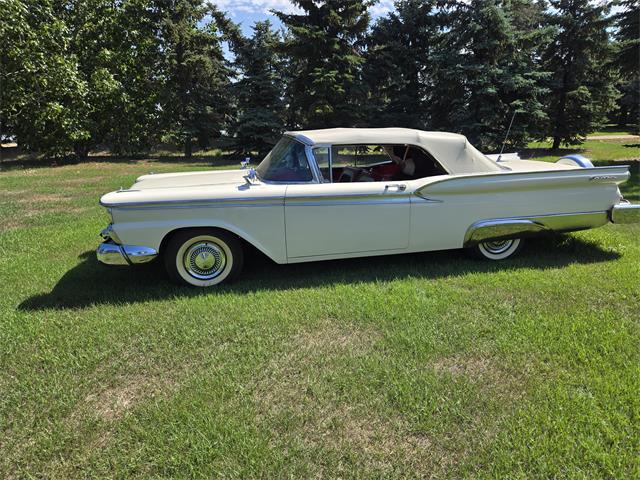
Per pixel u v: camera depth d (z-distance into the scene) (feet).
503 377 8.85
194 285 13.52
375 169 15.69
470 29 51.72
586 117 62.44
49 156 59.67
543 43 55.31
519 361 9.36
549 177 14.69
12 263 15.70
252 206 12.92
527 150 64.69
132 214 12.48
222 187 13.26
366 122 61.52
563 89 62.49
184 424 7.61
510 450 6.98
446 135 15.10
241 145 67.21
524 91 52.95
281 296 12.66
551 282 13.46
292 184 13.67
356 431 7.47
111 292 13.19
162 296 12.87
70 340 10.36
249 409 7.98
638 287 12.96
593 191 15.26
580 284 13.28
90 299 12.68
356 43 62.23
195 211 12.72
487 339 10.27
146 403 8.20
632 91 95.81
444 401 8.11
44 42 53.72
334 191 13.21
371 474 6.59
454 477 6.53
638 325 10.79
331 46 56.75
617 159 51.37
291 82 65.16
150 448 7.11
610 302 12.10
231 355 9.75
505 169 15.16
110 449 7.14
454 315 11.43
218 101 71.51
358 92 58.54
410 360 9.46
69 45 59.41
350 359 9.52
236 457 6.91
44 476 6.68
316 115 57.57
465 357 9.57
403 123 61.36
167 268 13.32
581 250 16.66
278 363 9.44
